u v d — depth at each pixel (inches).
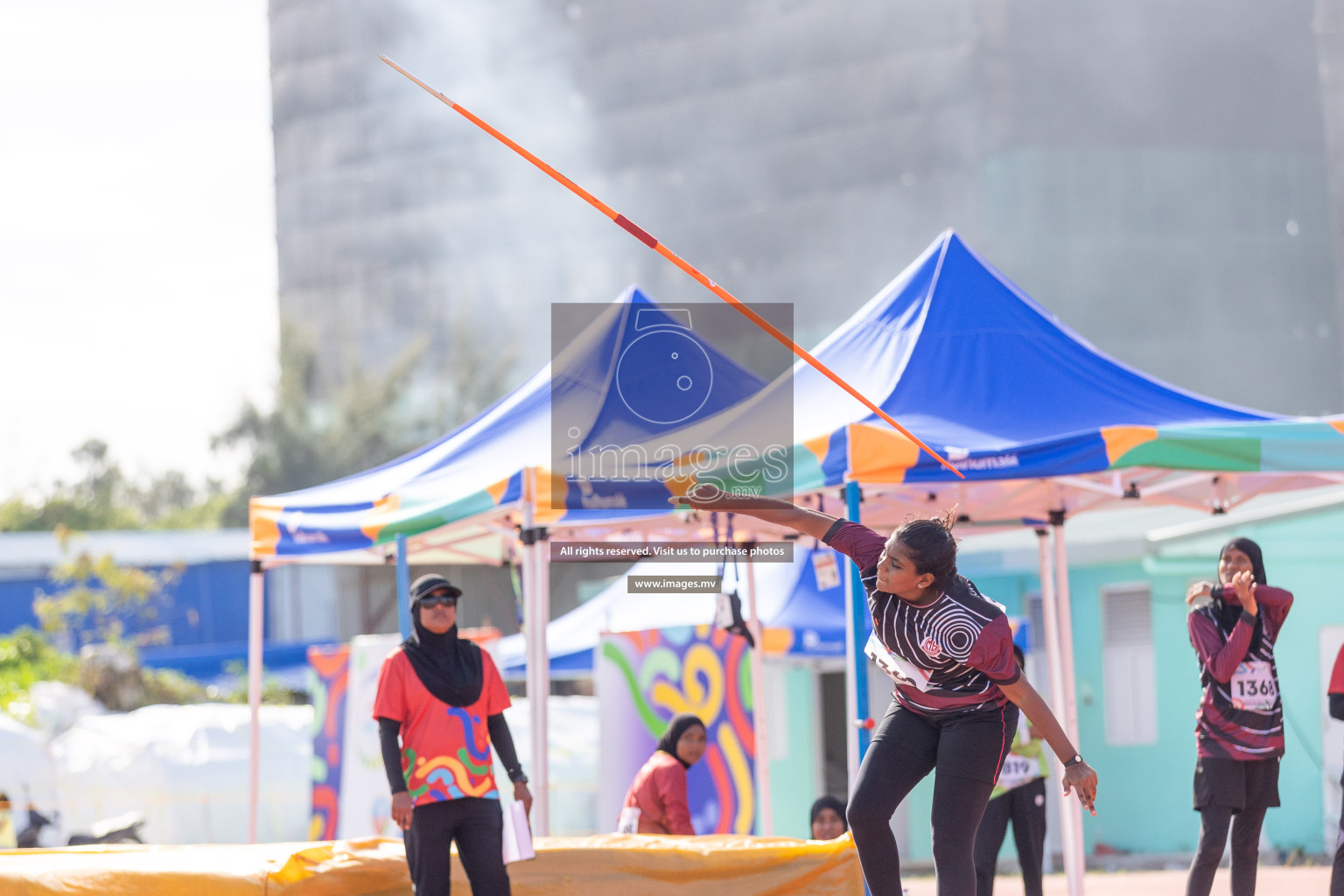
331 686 1282.0
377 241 5595.5
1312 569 1547.7
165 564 3383.4
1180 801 1604.3
